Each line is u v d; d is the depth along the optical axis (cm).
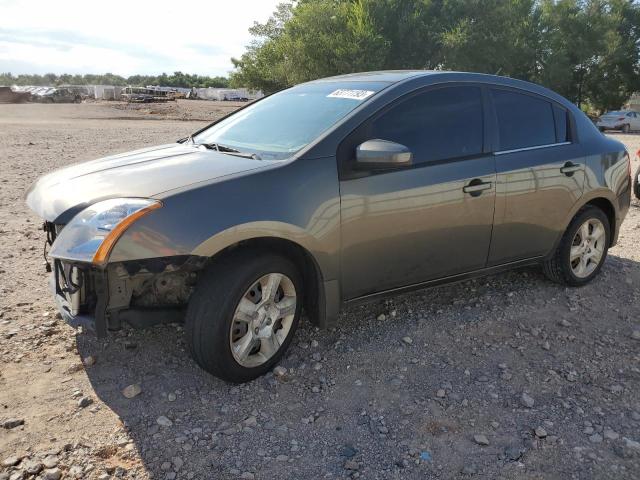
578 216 482
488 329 414
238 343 322
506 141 428
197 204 299
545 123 459
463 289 486
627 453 281
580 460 276
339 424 300
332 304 353
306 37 3388
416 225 376
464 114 408
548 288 495
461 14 3481
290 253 351
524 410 317
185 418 299
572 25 4412
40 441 275
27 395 311
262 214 312
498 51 3606
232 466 265
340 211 342
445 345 387
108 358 354
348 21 3338
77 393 315
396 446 283
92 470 258
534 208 441
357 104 371
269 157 351
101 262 280
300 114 392
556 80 3991
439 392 329
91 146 1572
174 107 4906
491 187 408
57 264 332
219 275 311
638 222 770
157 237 288
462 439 290
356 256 355
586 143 484
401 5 3369
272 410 310
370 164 334
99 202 302
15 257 546
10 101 5612
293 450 278
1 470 254
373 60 3177
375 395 327
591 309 457
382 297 384
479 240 414
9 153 1340
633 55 4675
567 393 335
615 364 371
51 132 2033
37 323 397
